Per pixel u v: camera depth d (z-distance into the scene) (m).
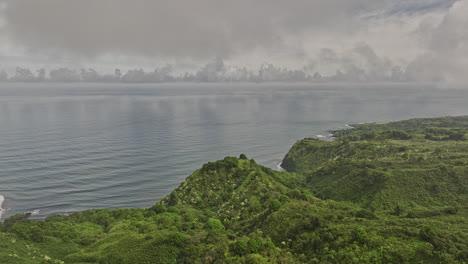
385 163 146.88
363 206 110.25
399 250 50.91
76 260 64.81
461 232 57.69
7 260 62.84
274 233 67.06
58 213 135.50
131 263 61.50
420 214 85.00
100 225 103.56
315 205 86.50
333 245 56.22
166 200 132.75
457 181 113.00
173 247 65.06
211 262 55.94
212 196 122.25
